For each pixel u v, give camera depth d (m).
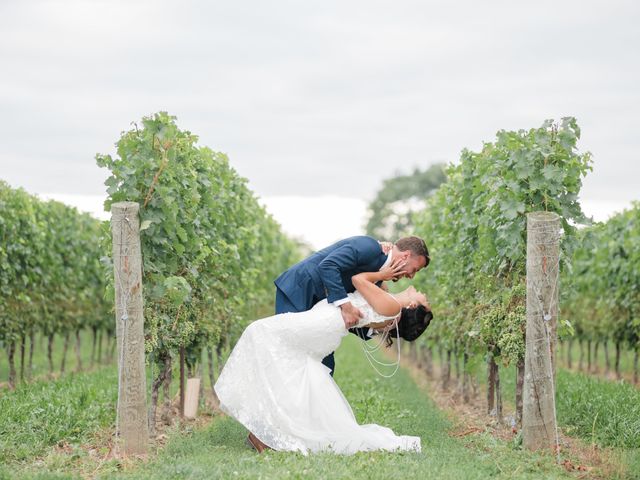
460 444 7.02
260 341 6.46
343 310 6.52
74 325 14.23
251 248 12.19
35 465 5.93
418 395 11.55
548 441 6.53
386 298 6.61
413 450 6.26
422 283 13.87
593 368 16.14
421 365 18.03
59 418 7.20
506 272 7.93
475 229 9.48
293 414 6.33
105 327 15.87
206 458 5.93
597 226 7.29
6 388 11.23
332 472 5.28
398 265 6.79
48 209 13.27
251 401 6.41
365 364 17.20
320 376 6.46
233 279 10.48
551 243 6.56
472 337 8.85
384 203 71.44
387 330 6.83
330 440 6.32
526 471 5.80
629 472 5.77
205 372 13.99
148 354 7.49
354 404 9.45
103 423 7.55
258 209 13.93
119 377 6.29
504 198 7.37
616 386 9.56
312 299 6.87
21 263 11.87
